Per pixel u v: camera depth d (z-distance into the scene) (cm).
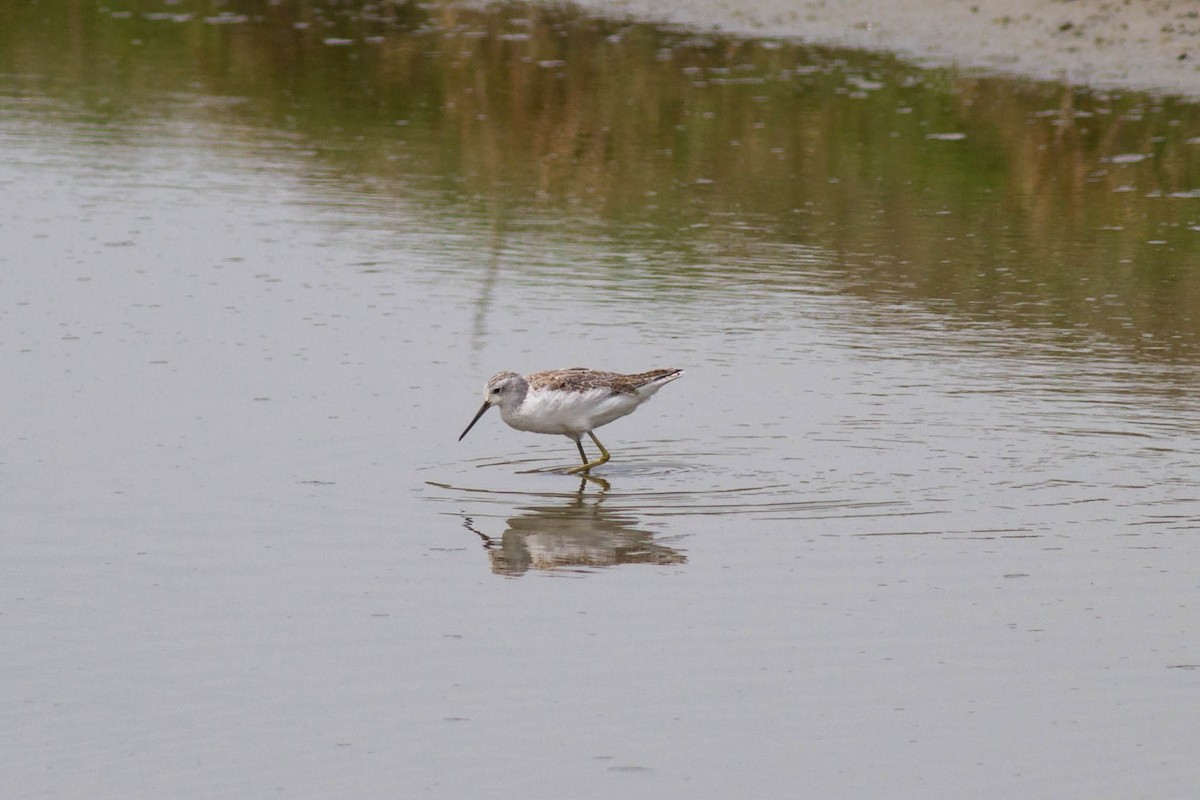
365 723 973
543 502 1328
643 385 1425
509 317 1811
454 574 1189
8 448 1416
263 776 915
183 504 1310
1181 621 1103
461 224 2202
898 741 951
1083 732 960
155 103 2855
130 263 1984
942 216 2248
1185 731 959
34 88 2934
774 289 1938
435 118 2772
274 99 2895
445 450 1441
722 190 2370
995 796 893
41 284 1895
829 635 1087
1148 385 1605
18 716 981
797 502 1323
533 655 1059
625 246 2112
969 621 1105
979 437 1462
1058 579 1171
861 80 2923
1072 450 1430
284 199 2298
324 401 1546
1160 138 2575
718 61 3088
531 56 3180
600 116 2764
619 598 1147
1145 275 1998
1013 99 2781
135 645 1073
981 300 1903
